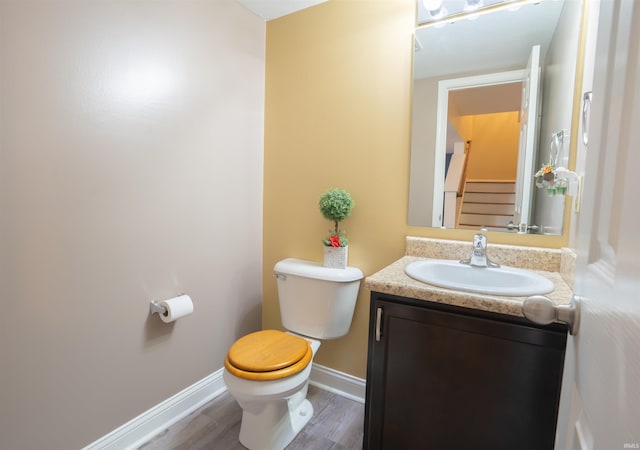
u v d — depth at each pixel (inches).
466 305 40.4
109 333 53.2
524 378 38.8
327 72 71.3
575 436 21.2
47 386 46.8
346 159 70.4
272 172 79.8
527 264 54.5
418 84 62.7
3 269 41.9
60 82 45.4
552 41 53.7
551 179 51.5
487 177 58.8
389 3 64.4
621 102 16.9
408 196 64.8
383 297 46.7
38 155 43.9
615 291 15.8
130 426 57.1
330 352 75.6
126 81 52.7
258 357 54.8
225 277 73.2
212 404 69.9
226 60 69.4
